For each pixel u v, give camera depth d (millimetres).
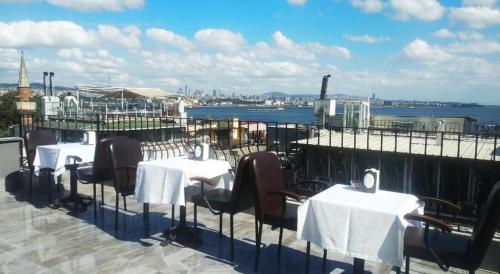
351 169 5371
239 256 4051
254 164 3611
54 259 3938
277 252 4160
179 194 4059
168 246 4305
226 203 3936
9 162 6816
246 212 5496
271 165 3814
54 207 5812
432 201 3332
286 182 5238
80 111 17766
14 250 4172
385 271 3723
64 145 6016
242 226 5000
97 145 5133
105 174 5258
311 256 4082
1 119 41000
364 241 2830
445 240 3018
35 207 5828
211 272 3674
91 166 6074
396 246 2721
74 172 5754
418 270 3740
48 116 8312
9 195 6566
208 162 4578
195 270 3713
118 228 4891
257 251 3688
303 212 3131
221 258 4000
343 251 2910
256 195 3625
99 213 5523
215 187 4734
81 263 3846
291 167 5379
